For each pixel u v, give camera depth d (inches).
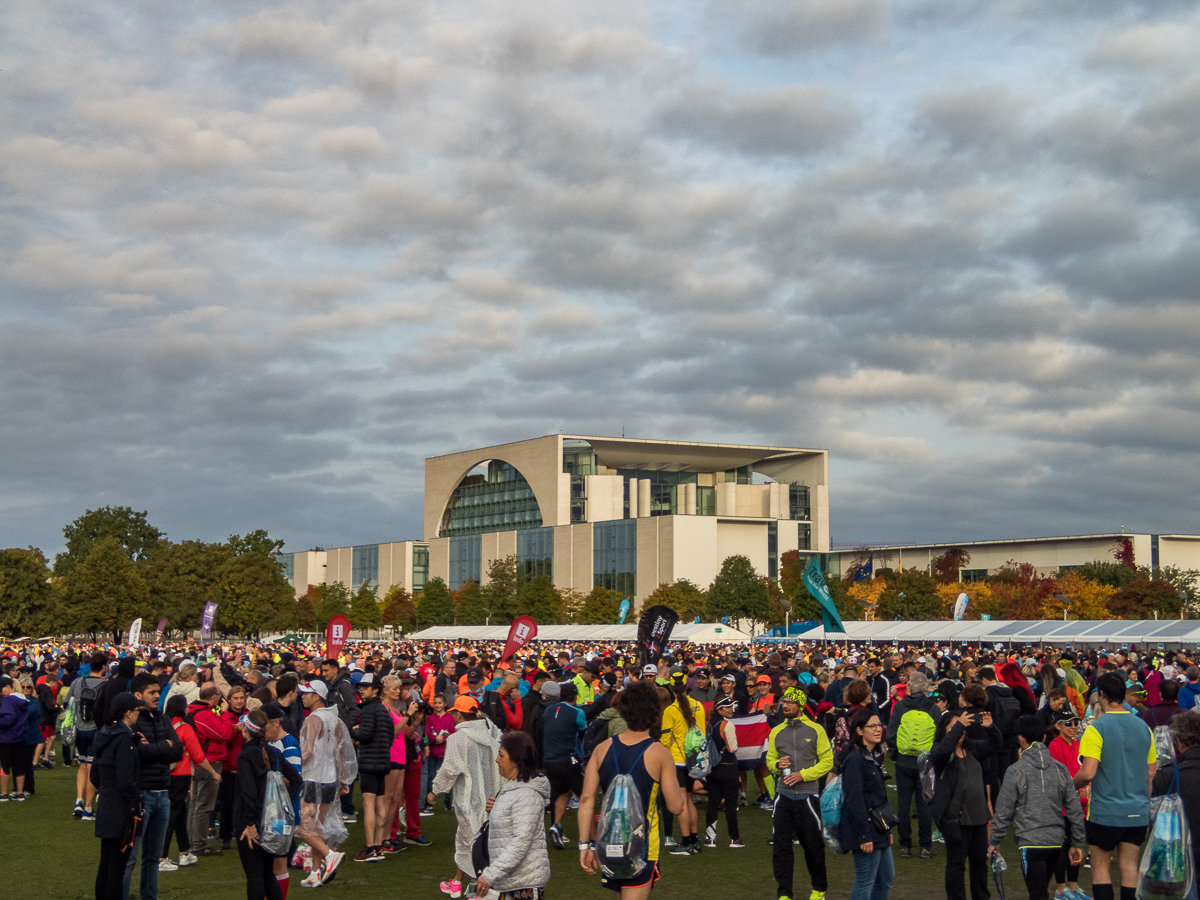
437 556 6555.1
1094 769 397.4
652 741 324.5
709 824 628.4
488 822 344.5
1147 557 5693.9
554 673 971.9
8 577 3848.4
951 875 439.2
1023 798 413.4
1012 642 2411.4
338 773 528.1
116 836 425.4
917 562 6589.6
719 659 1214.3
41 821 701.9
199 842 601.9
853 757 407.5
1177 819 365.7
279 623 4675.2
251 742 430.3
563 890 512.7
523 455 6058.1
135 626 1961.1
